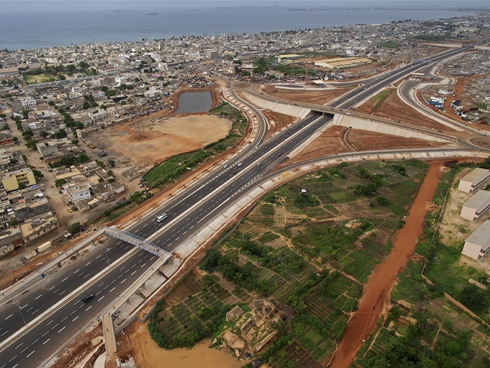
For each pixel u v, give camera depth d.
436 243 136.25
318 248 135.00
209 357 94.62
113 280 120.94
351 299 112.69
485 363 91.81
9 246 133.25
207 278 122.62
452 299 111.38
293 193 174.62
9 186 173.62
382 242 139.50
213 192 177.00
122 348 97.81
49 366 92.94
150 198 171.00
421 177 188.38
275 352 95.75
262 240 140.75
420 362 91.38
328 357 94.88
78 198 167.50
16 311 108.69
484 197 157.25
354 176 191.00
